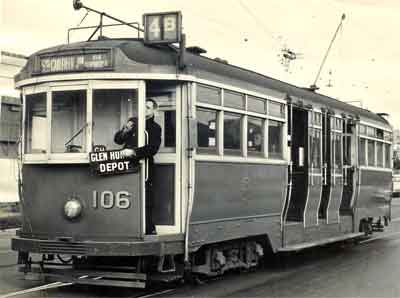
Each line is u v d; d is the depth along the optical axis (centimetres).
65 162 789
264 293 854
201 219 846
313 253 1359
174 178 820
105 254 755
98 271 791
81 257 849
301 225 1163
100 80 786
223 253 947
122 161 774
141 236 771
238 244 977
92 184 786
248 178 964
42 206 812
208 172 859
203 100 850
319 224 1252
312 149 1202
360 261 1223
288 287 906
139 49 803
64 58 802
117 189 780
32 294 839
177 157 818
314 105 1220
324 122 1276
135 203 775
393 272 1070
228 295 835
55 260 884
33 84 822
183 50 811
